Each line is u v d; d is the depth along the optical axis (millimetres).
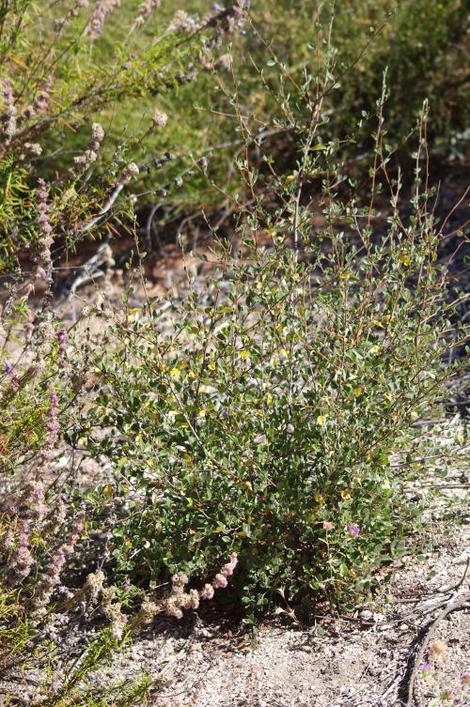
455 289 3992
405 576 3807
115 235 8672
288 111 4254
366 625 3598
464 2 8719
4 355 3842
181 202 8305
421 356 3803
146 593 3789
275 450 3809
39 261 3795
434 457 3812
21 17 5535
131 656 3594
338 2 8711
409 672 3277
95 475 4500
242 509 3748
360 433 3715
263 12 8742
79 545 4027
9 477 3594
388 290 3939
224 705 3279
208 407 3779
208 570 3850
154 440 3744
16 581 3174
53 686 3211
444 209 7855
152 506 3830
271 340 3877
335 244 3979
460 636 3404
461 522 3895
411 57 8688
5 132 4707
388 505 3693
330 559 3594
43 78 5695
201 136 8242
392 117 8656
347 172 8633
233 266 3871
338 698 3230
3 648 3311
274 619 3766
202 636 3693
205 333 3805
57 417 3611
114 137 8031
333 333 3793
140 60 5840
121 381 3783
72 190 4547
